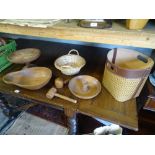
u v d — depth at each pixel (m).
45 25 0.76
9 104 1.35
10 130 1.14
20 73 0.97
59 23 0.80
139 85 0.74
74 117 0.86
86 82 0.91
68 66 0.95
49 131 1.10
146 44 0.67
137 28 0.68
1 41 1.10
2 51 1.09
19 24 0.80
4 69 1.08
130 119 0.72
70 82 0.90
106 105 0.79
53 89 0.86
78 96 0.82
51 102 0.82
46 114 1.24
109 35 0.70
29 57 1.07
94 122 1.11
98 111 0.76
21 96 0.88
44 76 0.96
